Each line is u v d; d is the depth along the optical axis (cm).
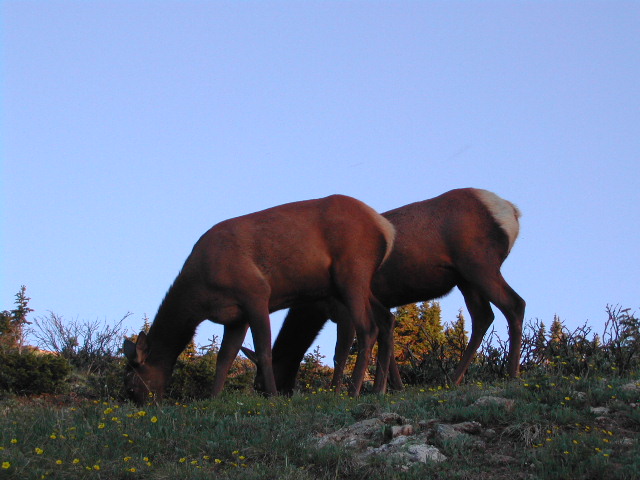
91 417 819
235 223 1036
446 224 1104
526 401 787
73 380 1205
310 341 1155
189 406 898
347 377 1120
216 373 1013
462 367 1098
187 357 1230
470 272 1084
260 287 1006
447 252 1100
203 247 1026
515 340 1053
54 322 1364
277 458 697
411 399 854
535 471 642
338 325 1098
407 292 1133
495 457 675
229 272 1005
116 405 891
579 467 631
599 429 709
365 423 758
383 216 1143
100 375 1223
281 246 1018
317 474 667
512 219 1102
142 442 738
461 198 1118
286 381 1147
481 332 1108
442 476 644
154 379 1024
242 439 747
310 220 1036
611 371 990
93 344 1347
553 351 1084
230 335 1024
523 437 702
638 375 899
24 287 1420
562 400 777
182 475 650
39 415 831
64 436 743
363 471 660
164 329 1029
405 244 1107
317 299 1054
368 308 1028
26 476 633
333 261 1031
